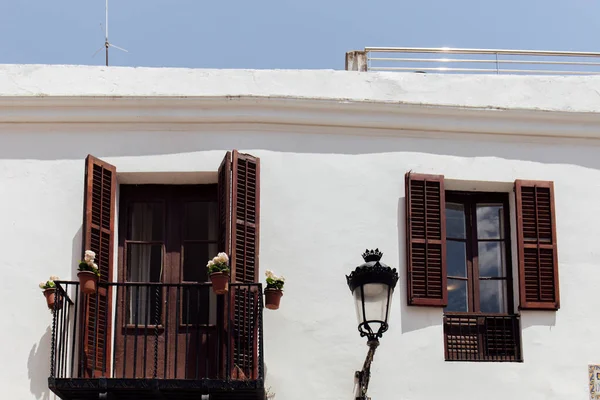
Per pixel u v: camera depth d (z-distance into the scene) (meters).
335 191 15.51
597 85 16.22
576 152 15.92
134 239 15.55
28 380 14.64
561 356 15.04
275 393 14.68
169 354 15.05
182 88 15.89
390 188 15.58
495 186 15.80
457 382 14.84
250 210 15.06
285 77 15.98
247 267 14.85
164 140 15.60
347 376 14.79
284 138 15.66
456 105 15.77
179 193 15.75
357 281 13.48
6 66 15.90
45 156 15.52
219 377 14.36
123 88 15.88
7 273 15.06
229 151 15.29
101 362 14.60
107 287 14.83
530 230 15.47
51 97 15.54
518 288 15.29
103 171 15.22
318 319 14.98
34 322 14.87
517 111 15.85
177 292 14.31
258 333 14.55
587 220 15.66
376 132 15.77
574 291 15.32
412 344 14.95
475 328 15.27
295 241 15.28
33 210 15.31
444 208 15.44
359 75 16.05
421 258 15.21
